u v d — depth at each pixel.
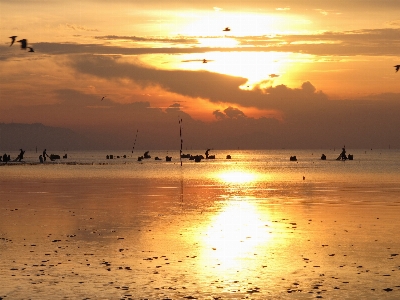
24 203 57.31
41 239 34.88
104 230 38.56
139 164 199.62
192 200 60.66
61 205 55.12
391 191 70.75
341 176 109.69
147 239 34.88
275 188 78.50
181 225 40.94
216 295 22.27
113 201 59.47
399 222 41.62
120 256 29.66
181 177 111.31
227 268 26.89
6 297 22.00
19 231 38.12
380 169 142.50
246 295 22.27
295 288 23.28
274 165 185.62
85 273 25.81
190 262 28.23
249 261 28.45
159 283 24.06
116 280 24.58
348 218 44.06
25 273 25.80
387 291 22.73
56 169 151.50
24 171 138.50
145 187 81.75
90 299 21.72
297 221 42.72
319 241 33.94
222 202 58.09
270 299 21.73
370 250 31.03
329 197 62.75
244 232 37.53
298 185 84.44
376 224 40.66
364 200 58.50
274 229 38.81
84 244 33.16
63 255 29.88
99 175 118.94
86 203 57.22
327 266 27.25
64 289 23.11
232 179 103.19
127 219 44.19
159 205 55.22
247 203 56.91
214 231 37.97
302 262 28.19
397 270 26.28
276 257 29.39
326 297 21.95
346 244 32.88
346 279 24.72
